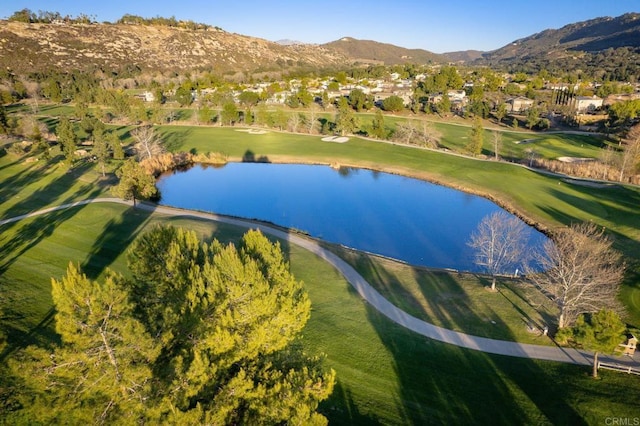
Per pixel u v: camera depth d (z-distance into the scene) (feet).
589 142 339.36
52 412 48.75
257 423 55.83
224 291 64.28
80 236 156.76
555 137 357.82
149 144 300.40
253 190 249.75
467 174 260.01
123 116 422.41
